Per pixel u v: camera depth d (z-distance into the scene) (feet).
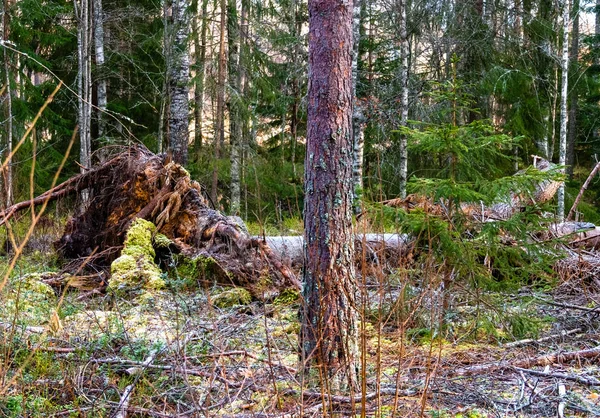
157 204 27.78
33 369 13.29
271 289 23.34
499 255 17.90
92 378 13.24
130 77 62.23
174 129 50.62
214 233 26.35
